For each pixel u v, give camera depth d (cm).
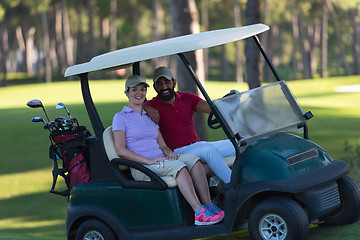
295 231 888
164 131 1114
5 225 2566
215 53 15225
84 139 1103
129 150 1053
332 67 19075
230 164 1076
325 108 4925
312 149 992
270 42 13762
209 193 1012
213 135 3114
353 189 1028
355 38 14275
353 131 3550
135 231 1034
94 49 12812
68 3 13038
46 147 4159
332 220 1059
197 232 975
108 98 6141
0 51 15425
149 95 4791
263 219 926
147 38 14738
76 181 1120
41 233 2364
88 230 1084
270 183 909
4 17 13900
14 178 3478
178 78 2138
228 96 995
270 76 13862
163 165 1016
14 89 8862
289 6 13038
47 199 3047
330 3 13938
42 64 19225
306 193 920
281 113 1041
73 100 6238
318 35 16862
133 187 1034
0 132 4703
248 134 978
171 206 1004
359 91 6762
